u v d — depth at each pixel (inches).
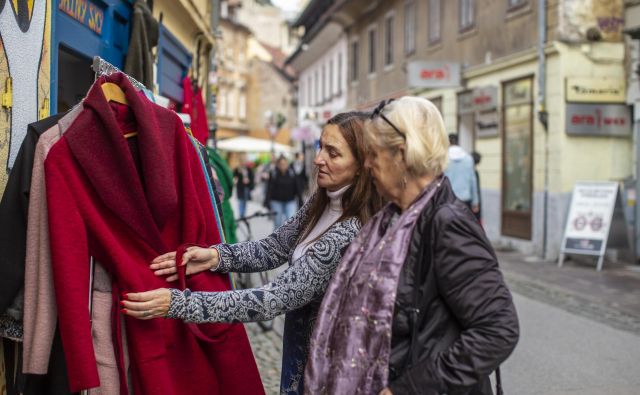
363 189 99.1
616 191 442.9
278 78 2333.9
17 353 114.9
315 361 80.9
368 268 79.8
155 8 282.4
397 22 848.9
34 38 129.9
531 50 499.8
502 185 559.2
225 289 109.6
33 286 92.2
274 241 112.1
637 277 403.5
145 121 97.9
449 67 613.3
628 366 229.8
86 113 93.7
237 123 2336.4
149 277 97.0
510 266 447.5
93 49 194.1
